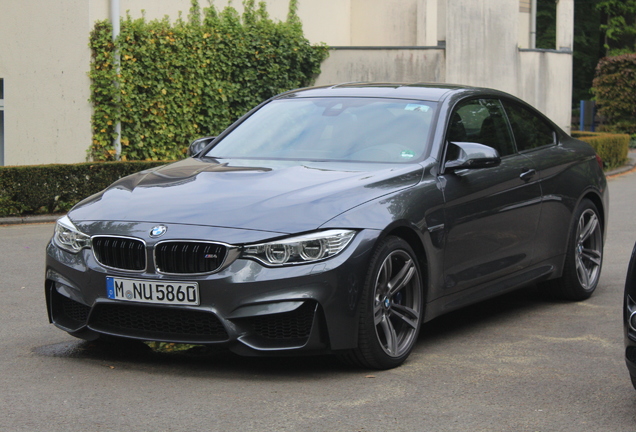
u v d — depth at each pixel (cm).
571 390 429
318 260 428
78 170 1213
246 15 1677
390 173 491
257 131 581
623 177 1775
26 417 385
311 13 1858
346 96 592
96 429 369
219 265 428
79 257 462
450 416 388
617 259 827
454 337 542
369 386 433
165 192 480
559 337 541
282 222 432
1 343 525
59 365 472
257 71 1667
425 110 554
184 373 456
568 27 2209
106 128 1430
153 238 437
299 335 432
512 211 564
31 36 1419
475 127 570
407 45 1962
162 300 434
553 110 2170
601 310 623
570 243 634
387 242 455
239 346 430
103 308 458
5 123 1442
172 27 1527
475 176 536
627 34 3359
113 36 1418
